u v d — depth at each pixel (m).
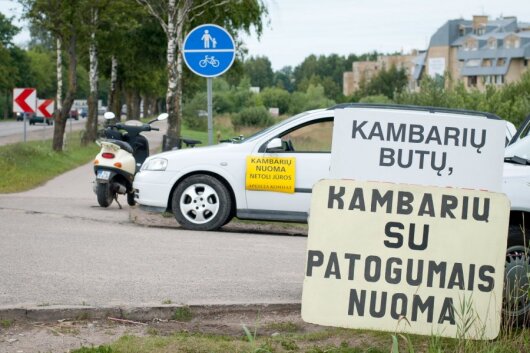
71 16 36.72
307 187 12.80
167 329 7.15
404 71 168.62
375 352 6.20
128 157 16.02
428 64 189.50
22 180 23.81
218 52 14.34
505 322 6.73
